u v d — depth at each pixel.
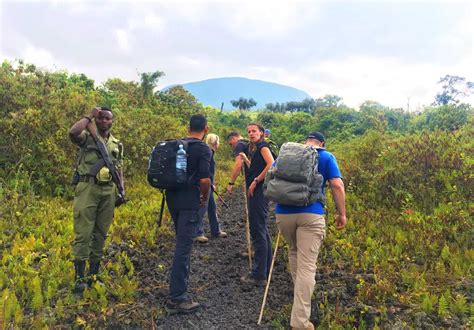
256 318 4.02
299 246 3.75
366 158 10.35
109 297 4.12
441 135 9.19
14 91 9.27
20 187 7.38
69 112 9.38
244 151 5.49
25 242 5.32
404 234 5.97
